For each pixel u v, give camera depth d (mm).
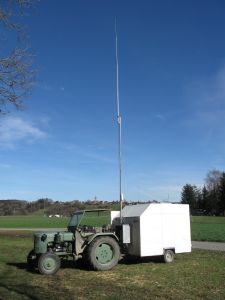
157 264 16406
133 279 13125
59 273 14672
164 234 16891
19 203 174625
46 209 166000
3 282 12680
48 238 15695
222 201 122000
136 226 16562
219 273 13977
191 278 13047
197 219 88938
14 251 22391
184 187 138500
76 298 10336
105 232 16016
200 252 20906
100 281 12906
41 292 11078
